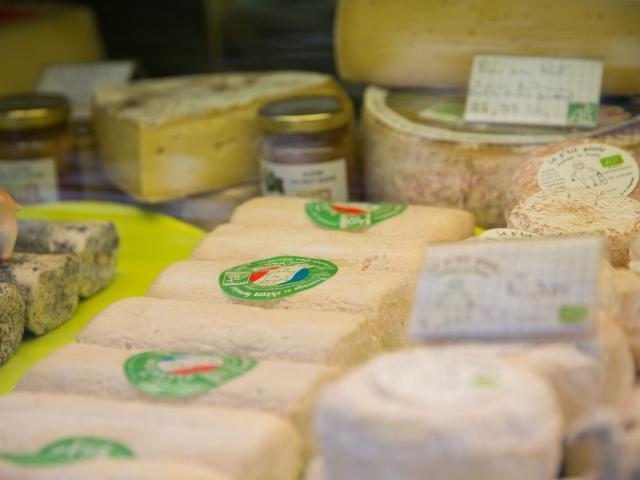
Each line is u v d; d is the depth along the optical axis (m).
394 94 2.07
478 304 0.93
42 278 1.52
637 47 1.78
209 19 2.53
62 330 1.57
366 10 2.03
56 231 1.68
